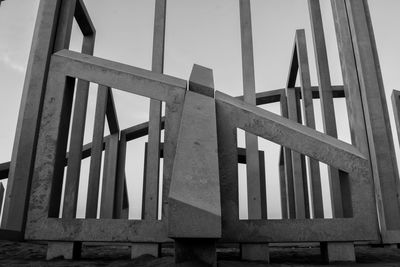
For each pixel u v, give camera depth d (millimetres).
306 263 4715
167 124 4879
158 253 4539
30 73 7891
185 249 3396
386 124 8539
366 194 4758
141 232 4543
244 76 9969
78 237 4594
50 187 4828
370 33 8883
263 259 4539
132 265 4094
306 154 4840
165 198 4656
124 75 5113
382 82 8703
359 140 8109
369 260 5219
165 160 4777
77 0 9234
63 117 5219
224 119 4906
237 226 4594
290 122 5422
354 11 8773
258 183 9055
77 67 5250
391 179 7723
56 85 5227
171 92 4984
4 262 4527
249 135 9430
